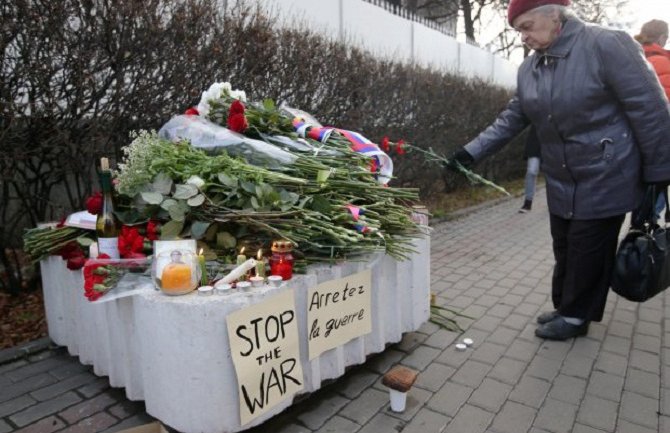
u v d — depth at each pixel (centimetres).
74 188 415
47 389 256
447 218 752
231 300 190
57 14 295
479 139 344
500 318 359
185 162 238
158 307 187
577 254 300
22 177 354
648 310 375
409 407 243
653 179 272
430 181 809
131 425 226
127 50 333
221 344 190
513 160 1188
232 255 229
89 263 212
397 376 235
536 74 298
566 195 297
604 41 265
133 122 357
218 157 236
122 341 219
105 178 232
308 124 308
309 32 550
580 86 274
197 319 184
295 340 215
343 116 588
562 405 247
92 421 229
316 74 533
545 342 319
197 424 193
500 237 641
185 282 192
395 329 285
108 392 253
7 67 288
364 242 245
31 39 289
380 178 301
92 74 321
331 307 234
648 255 283
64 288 264
